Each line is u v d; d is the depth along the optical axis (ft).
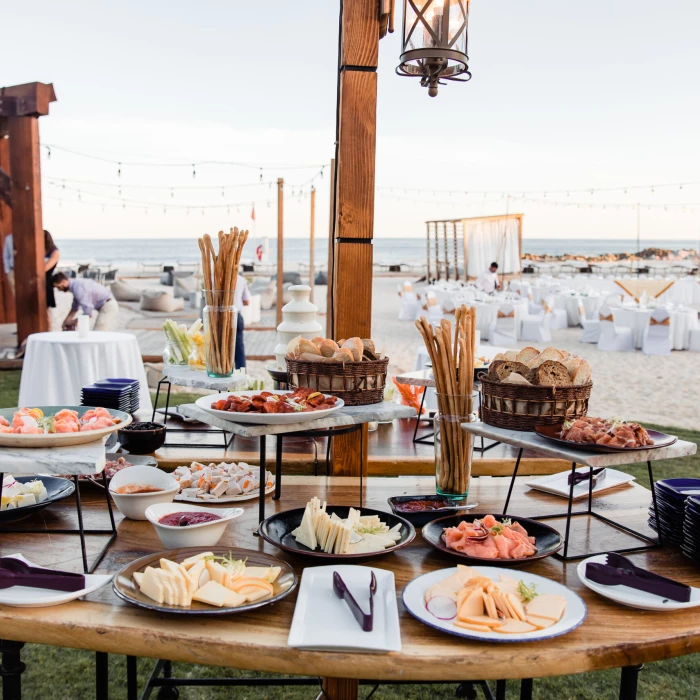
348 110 6.81
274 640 3.69
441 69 6.33
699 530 4.87
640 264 131.34
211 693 7.69
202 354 8.05
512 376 5.48
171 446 8.21
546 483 6.88
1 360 24.63
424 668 3.54
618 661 3.71
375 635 3.70
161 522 5.03
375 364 5.96
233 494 6.27
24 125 23.73
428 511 5.59
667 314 32.27
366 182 6.92
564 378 5.44
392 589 4.24
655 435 5.21
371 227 6.99
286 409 5.18
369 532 5.07
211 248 7.00
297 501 6.29
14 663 4.09
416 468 8.11
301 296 7.40
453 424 5.85
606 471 7.35
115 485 5.81
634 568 4.48
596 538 5.42
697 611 4.17
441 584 4.19
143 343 30.96
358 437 7.25
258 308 40.70
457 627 3.78
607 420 5.12
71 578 4.11
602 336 34.27
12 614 3.90
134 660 6.01
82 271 67.26
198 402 5.58
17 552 4.99
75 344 13.38
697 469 15.24
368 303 7.07
